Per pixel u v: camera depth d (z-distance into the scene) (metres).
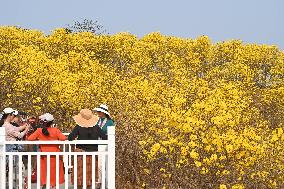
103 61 35.44
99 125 16.19
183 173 15.06
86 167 14.90
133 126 19.89
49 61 26.81
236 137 14.18
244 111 20.80
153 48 35.25
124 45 35.28
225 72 31.48
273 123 27.23
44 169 14.74
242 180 14.95
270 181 14.98
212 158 13.95
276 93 27.88
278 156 15.51
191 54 35.00
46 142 13.80
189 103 22.36
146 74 31.25
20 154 13.73
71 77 25.31
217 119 14.73
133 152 19.45
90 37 37.31
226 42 37.16
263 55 35.53
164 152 14.72
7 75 26.06
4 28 36.03
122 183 19.41
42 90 25.11
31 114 24.64
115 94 23.34
